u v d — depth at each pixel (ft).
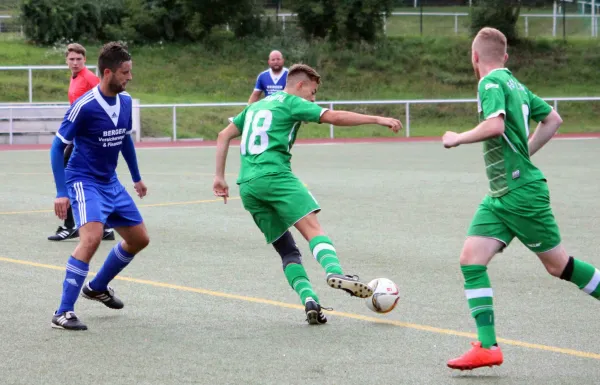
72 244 62.80
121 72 40.09
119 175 111.86
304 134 199.93
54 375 32.53
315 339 37.91
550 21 326.03
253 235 66.69
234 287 48.78
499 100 32.04
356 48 288.10
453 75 278.46
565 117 242.37
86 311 43.34
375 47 288.92
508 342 37.45
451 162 130.52
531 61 286.87
